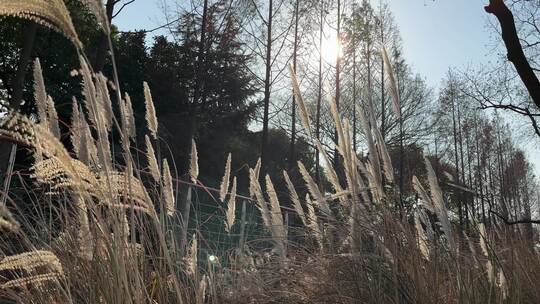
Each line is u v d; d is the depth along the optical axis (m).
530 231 4.96
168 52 23.16
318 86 19.95
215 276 3.60
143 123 16.30
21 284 2.71
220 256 3.98
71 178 2.53
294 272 3.82
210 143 24.45
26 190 3.38
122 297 2.65
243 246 4.10
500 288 3.36
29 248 2.69
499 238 4.37
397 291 3.37
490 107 10.46
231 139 25.05
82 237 2.80
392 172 3.79
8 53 17.14
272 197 3.97
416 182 3.63
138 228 3.16
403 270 3.48
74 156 3.07
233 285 3.74
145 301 2.74
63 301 2.81
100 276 2.77
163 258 3.10
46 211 3.30
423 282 3.35
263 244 4.28
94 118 2.69
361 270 3.53
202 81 20.78
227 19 19.81
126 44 22.55
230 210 4.03
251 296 3.69
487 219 4.64
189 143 17.17
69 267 2.92
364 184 4.01
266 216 3.95
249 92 24.09
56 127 3.05
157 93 22.61
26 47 12.59
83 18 13.91
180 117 22.44
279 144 27.08
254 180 3.99
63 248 3.02
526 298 3.69
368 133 3.75
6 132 2.24
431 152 26.95
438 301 3.40
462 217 4.17
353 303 3.43
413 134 27.44
